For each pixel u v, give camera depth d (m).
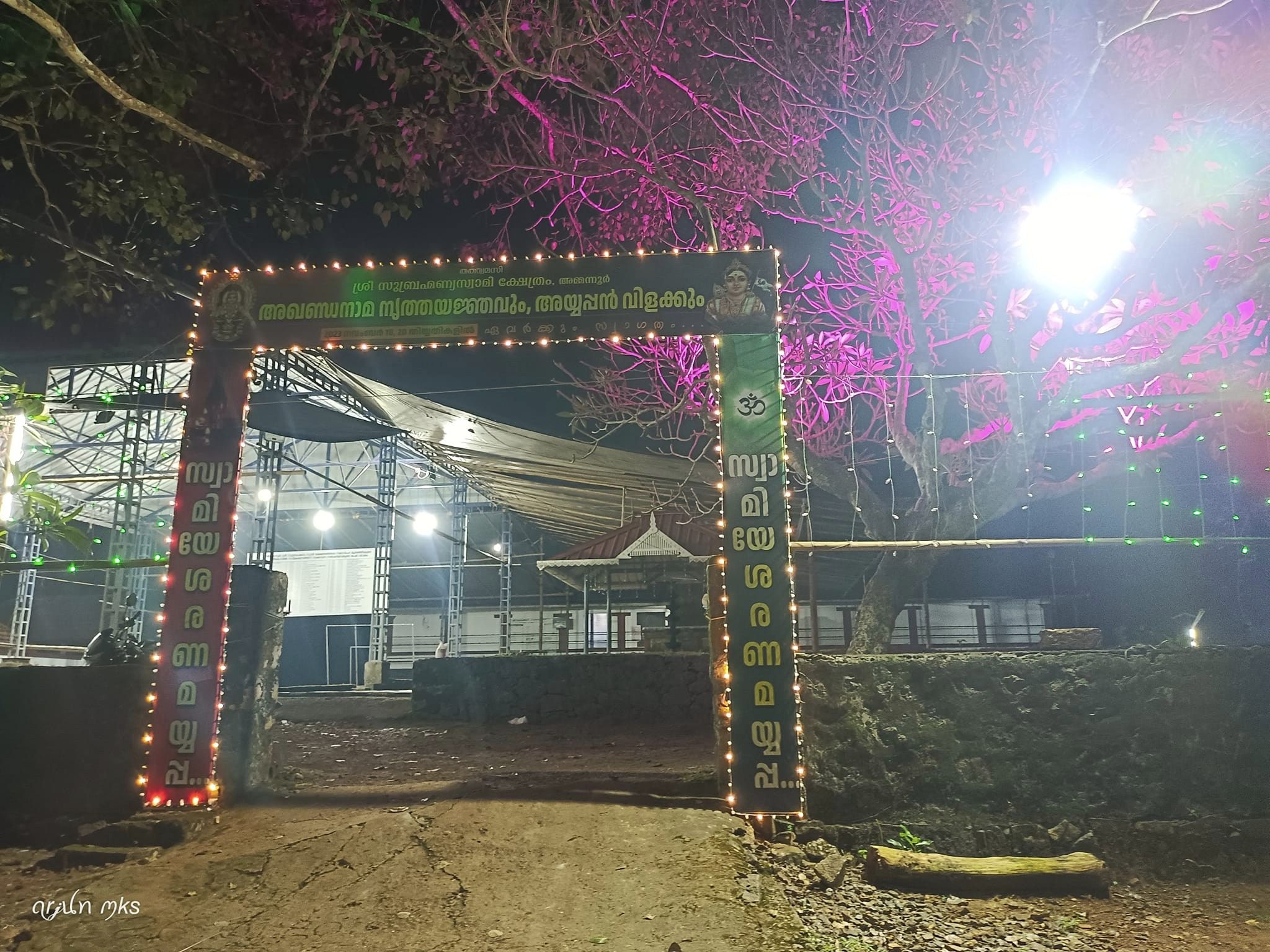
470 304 7.98
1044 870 6.67
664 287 7.91
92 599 24.03
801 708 7.43
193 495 7.77
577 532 23.70
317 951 5.32
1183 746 7.41
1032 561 18.75
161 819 6.95
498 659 14.32
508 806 7.16
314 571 26.89
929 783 7.37
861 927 5.98
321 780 8.88
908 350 11.58
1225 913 6.41
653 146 9.66
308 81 10.09
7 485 8.36
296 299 8.07
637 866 6.23
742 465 7.53
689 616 16.59
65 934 5.53
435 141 9.94
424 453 21.25
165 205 9.37
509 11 9.42
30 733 7.72
